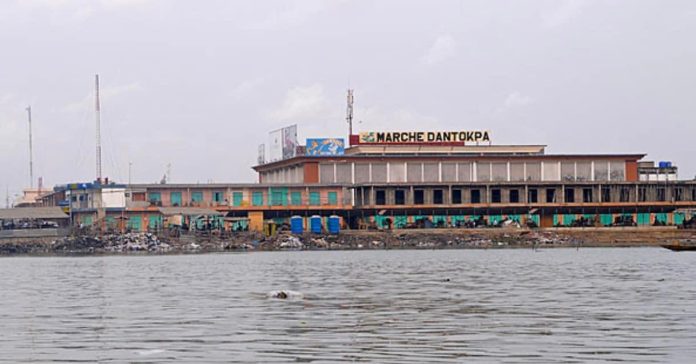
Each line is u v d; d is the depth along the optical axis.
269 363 36.03
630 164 193.88
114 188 169.88
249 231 170.38
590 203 180.62
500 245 165.88
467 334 43.03
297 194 180.12
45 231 156.38
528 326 45.59
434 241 166.88
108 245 152.38
